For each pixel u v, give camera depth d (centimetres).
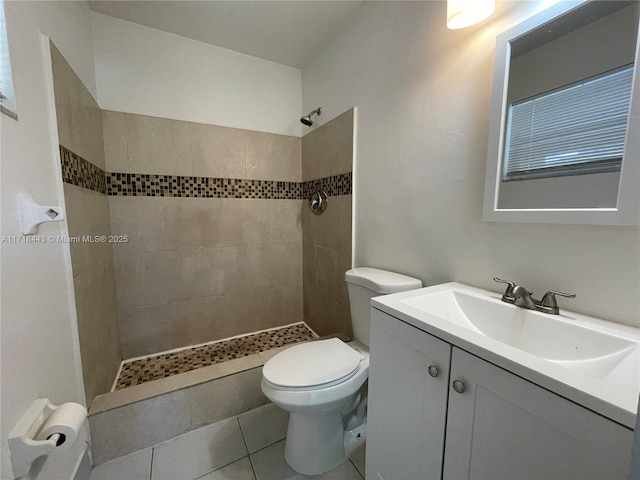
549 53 79
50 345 83
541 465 50
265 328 228
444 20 109
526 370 50
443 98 110
